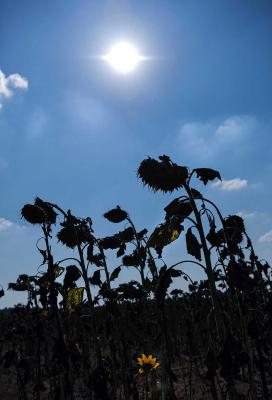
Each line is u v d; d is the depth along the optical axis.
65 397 1.81
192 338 2.11
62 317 2.15
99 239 1.93
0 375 3.54
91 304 1.68
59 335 1.69
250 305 1.54
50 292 1.67
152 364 1.86
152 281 1.81
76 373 2.38
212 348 1.14
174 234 1.22
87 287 1.67
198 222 1.16
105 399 1.60
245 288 1.13
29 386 3.14
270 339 1.92
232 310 1.49
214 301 1.13
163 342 1.50
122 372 1.98
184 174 1.14
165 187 1.15
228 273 1.14
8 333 2.51
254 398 1.22
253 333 1.45
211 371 1.13
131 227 1.98
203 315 2.03
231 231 1.29
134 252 1.96
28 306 2.11
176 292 3.33
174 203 1.18
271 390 2.19
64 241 1.71
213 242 1.21
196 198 1.20
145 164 1.15
